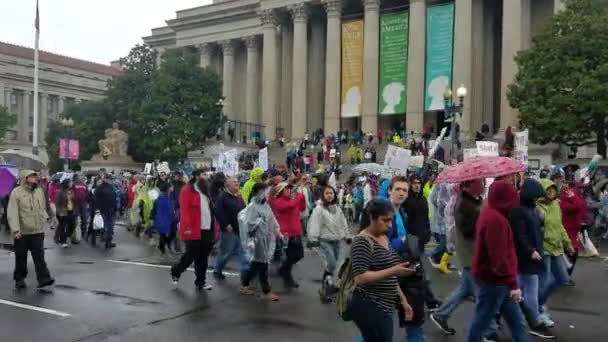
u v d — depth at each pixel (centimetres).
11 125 8081
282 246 1587
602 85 2978
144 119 5094
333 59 5244
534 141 3344
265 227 1148
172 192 1878
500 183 727
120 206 3234
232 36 6619
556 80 3167
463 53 4584
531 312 905
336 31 5250
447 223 1126
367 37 5047
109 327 945
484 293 726
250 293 1208
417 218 1159
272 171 1825
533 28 4788
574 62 3098
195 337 891
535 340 887
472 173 817
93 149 6084
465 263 868
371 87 5034
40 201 1261
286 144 5400
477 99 4762
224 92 6656
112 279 1373
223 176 1405
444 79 4694
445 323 914
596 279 1427
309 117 5803
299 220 1312
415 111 4772
